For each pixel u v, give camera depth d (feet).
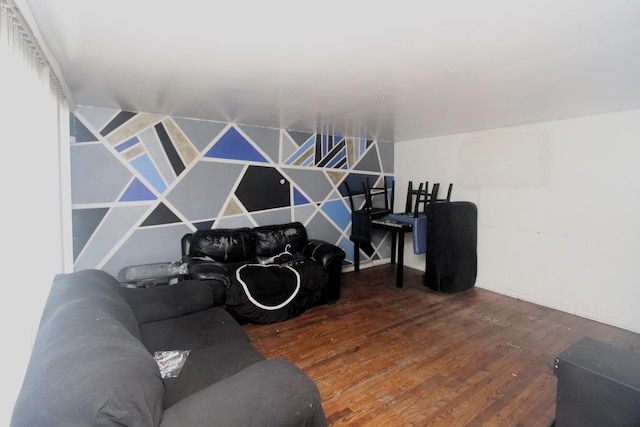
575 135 10.80
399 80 7.07
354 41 5.15
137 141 10.36
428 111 10.03
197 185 11.55
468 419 6.12
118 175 10.10
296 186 14.07
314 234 14.84
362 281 14.46
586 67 6.26
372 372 7.61
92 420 2.83
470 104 9.10
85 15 4.32
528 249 12.14
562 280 11.29
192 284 7.92
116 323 4.32
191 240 11.02
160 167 10.80
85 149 9.55
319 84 7.36
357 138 15.88
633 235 9.74
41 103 5.19
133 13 4.29
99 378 3.00
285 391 3.63
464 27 4.67
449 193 14.48
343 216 15.80
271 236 12.44
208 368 5.16
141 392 3.07
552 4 4.02
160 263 10.21
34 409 2.83
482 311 11.20
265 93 8.11
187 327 6.66
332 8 4.16
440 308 11.44
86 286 5.41
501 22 4.52
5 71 3.59
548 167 11.50
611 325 10.16
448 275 12.82
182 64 6.17
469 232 13.37
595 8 4.11
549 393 6.86
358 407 6.44
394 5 4.09
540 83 7.26
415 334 9.49
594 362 4.61
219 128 11.89
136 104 9.27
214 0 3.98
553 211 11.44
